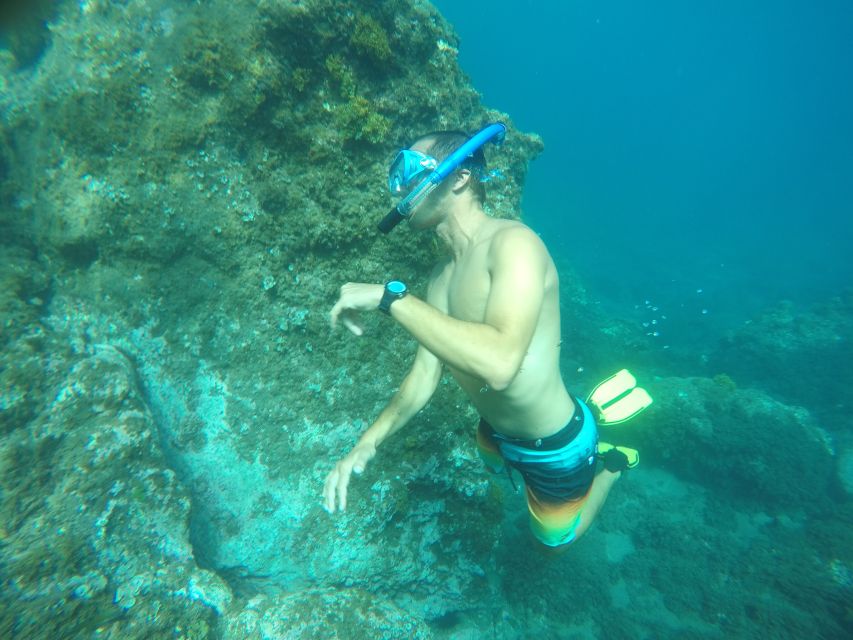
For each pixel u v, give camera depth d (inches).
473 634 166.7
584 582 219.6
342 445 122.0
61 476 81.5
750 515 261.3
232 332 110.8
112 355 100.1
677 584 223.3
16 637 66.7
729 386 298.0
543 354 70.4
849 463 271.7
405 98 113.4
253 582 116.2
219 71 91.1
